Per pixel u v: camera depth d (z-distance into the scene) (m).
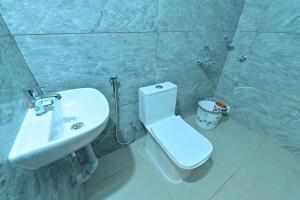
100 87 1.09
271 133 1.64
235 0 1.42
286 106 1.46
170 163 1.20
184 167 0.98
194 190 1.20
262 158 1.46
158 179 1.28
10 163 0.46
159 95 1.25
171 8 1.10
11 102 0.57
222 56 1.76
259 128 1.74
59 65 0.88
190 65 1.53
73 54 0.89
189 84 1.68
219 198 1.15
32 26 0.73
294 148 1.49
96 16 0.86
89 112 0.86
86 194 1.16
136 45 1.08
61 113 0.81
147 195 1.17
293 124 1.45
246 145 1.61
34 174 0.58
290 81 1.37
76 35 0.85
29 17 0.70
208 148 1.09
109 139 1.41
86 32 0.87
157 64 1.28
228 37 1.64
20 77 0.69
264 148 1.57
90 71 0.99
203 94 1.93
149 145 1.47
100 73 1.04
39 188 0.58
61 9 0.76
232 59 1.77
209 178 1.28
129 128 1.49
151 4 1.00
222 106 1.73
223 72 1.91
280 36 1.34
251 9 1.47
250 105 1.76
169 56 1.31
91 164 1.03
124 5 0.91
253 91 1.68
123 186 1.22
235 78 1.81
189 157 1.03
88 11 0.82
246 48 1.61
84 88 0.96
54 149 0.54
